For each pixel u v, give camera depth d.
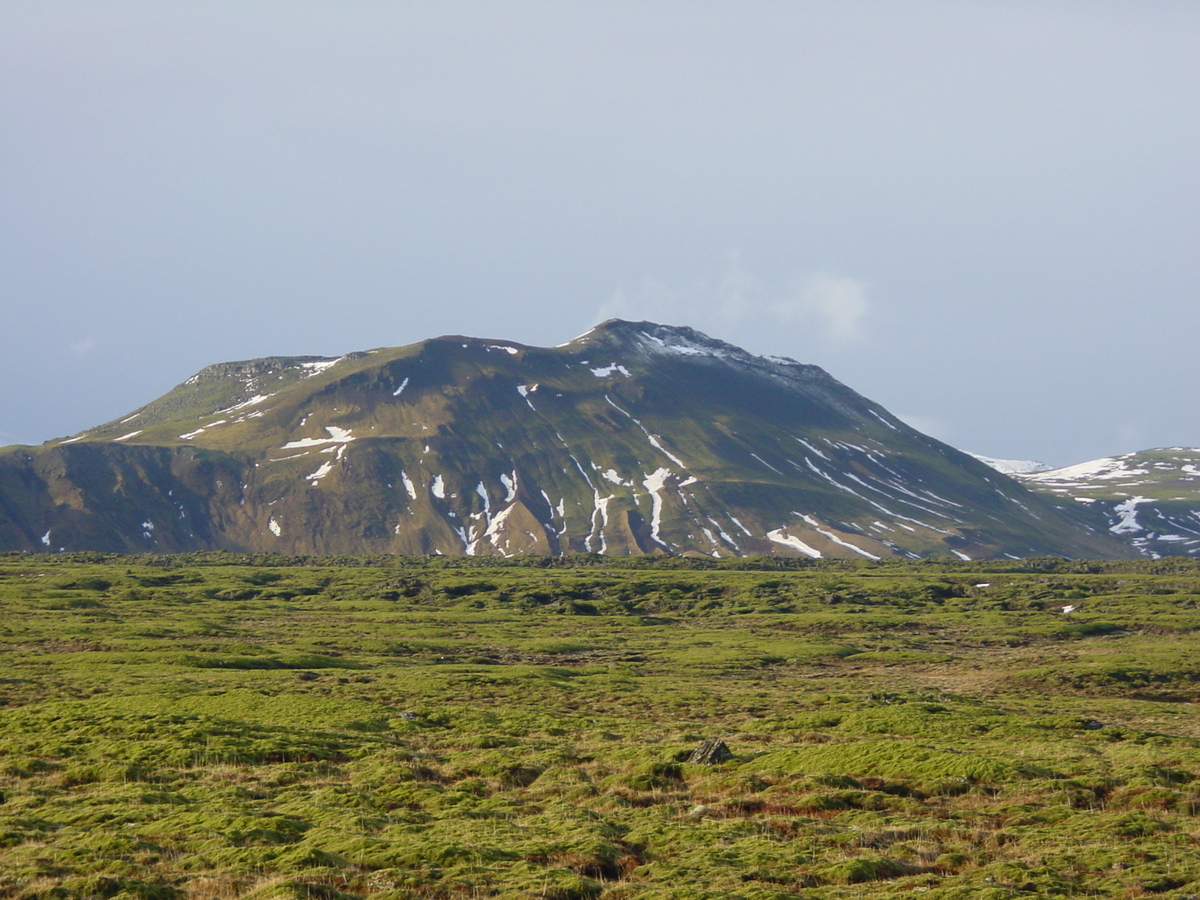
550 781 92.75
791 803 82.69
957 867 65.25
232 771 94.50
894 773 93.19
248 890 58.06
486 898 57.62
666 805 83.88
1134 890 58.94
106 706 135.75
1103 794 85.44
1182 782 88.56
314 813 76.94
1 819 71.12
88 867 60.62
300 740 109.06
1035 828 74.12
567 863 65.50
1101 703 169.50
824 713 138.50
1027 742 118.56
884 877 63.09
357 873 61.97
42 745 102.56
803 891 59.91
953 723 131.62
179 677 171.88
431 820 77.94
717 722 139.25
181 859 63.94
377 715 135.12
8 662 187.62
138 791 82.44
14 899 54.22
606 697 165.62
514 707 152.38
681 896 57.91
